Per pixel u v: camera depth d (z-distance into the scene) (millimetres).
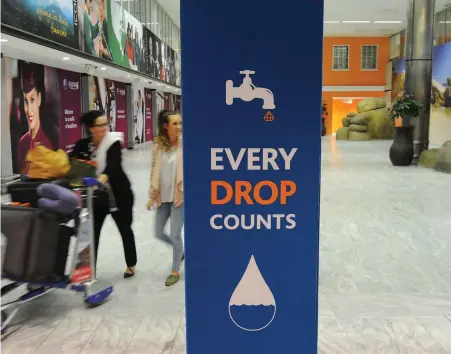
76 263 3240
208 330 1974
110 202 3652
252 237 1925
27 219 2924
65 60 9812
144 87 19781
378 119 22609
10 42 7336
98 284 3348
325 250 4676
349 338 2781
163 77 18750
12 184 3203
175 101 27156
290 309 1958
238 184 1893
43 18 7691
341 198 7445
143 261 4352
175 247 3752
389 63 27109
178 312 3182
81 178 3393
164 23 21484
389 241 4984
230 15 1798
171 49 20766
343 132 23125
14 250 2949
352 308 3242
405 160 11742
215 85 1834
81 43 9430
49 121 10727
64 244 3037
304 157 1876
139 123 18609
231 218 1914
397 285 3717
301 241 1925
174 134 3650
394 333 2846
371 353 2605
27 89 9695
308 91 1837
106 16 11148
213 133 1862
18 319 3080
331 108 28406
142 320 3057
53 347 2703
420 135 11984
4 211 2963
